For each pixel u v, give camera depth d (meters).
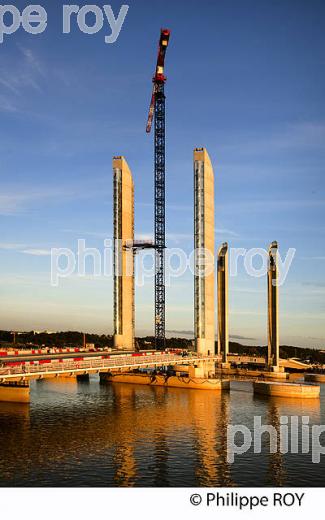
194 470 74.75
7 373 98.94
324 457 82.44
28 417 111.62
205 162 187.62
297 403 141.50
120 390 165.62
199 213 188.00
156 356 152.62
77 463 76.62
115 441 90.81
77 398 144.50
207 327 186.75
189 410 126.81
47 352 169.62
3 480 68.50
